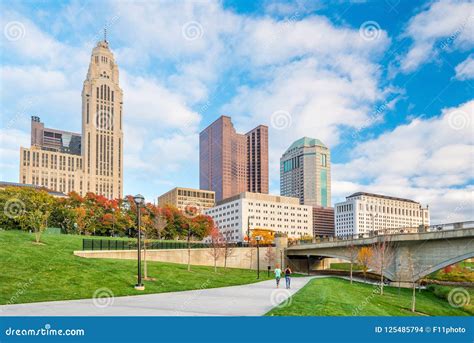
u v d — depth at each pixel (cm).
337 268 10625
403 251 5012
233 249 7844
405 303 3569
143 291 2803
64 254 3972
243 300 2342
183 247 7431
